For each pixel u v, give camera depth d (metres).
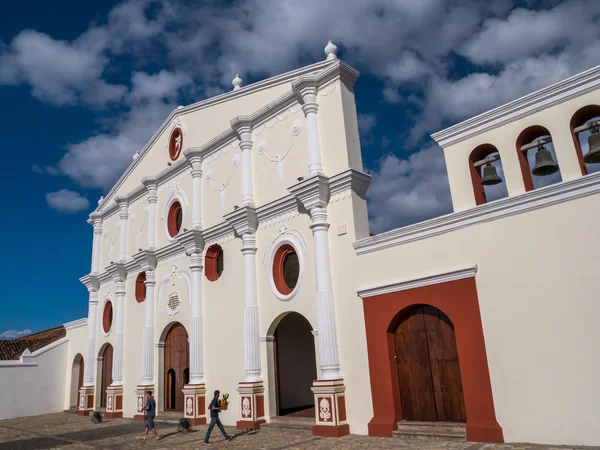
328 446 10.56
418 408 11.09
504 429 9.36
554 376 8.90
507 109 10.46
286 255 14.84
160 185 20.59
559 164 9.66
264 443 11.60
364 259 12.31
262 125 16.09
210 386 15.96
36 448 13.57
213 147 17.91
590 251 8.83
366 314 11.99
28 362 25.09
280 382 17.91
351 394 12.00
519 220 9.78
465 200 10.86
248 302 14.82
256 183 15.88
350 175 12.88
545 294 9.23
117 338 20.83
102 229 24.80
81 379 26.17
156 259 19.81
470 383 9.95
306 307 13.39
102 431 16.31
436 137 11.48
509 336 9.56
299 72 15.23
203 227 17.66
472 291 10.21
